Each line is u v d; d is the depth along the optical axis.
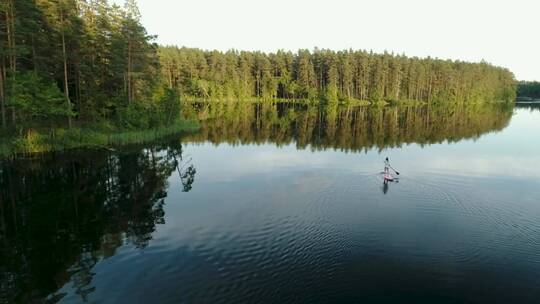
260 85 151.88
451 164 35.03
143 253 16.22
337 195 24.83
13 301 12.76
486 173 31.34
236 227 19.11
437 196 24.56
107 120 51.22
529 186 27.28
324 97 132.38
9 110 42.75
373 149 43.81
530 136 54.97
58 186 27.42
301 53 152.75
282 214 21.09
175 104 60.56
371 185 27.38
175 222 19.97
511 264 15.19
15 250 16.75
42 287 13.59
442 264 15.10
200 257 15.79
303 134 57.47
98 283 13.77
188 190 26.45
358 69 140.00
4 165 33.47
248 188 26.88
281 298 12.66
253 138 53.22
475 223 19.69
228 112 96.75
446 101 141.00
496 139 51.72
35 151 38.44
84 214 21.45
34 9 40.06
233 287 13.35
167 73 117.25
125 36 54.34
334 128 64.94
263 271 14.52
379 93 134.38
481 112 105.19
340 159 37.78
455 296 12.89
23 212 21.86
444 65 147.75
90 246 17.06
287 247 16.69
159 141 49.75
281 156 39.69
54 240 17.81
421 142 49.03
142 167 33.97
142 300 12.62
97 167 33.59
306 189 26.42
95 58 52.62
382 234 18.11
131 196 24.98
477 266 15.00
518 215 21.05
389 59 142.38
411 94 142.75
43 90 40.34
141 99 57.84
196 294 12.95
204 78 134.00
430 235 18.03
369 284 13.57
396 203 23.05
